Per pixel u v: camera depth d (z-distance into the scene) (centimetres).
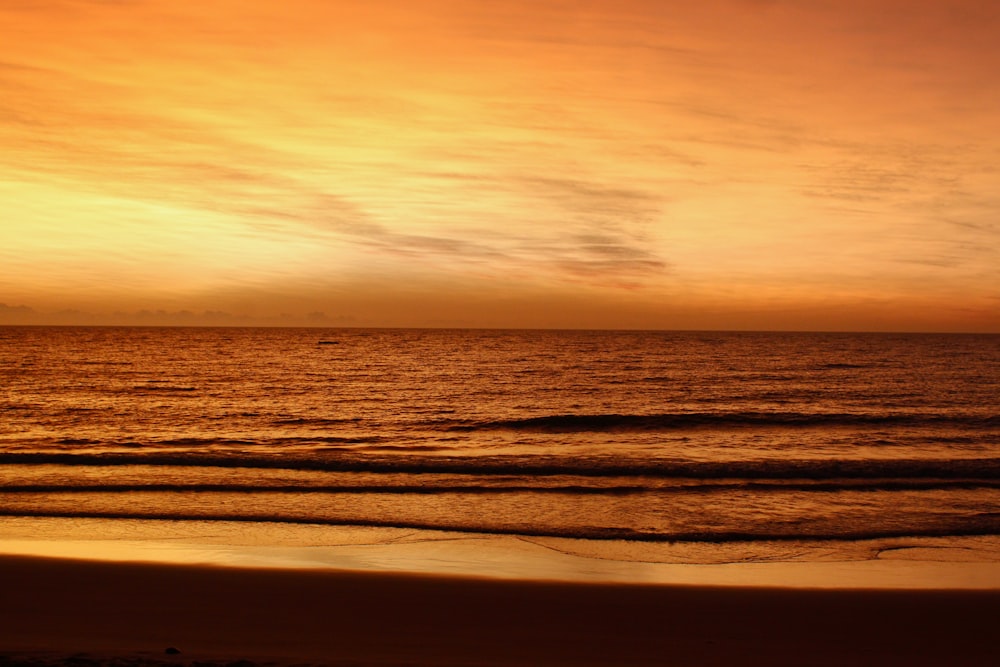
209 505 1355
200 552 1045
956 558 1069
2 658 609
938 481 1623
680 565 1023
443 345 12475
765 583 942
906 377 5462
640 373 5931
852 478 1670
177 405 3409
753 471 1728
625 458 1978
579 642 715
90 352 8794
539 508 1367
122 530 1165
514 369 6425
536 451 2188
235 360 7556
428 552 1073
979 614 809
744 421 2916
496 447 2269
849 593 880
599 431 2659
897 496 1485
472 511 1338
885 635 744
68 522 1211
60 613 768
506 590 882
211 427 2666
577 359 8112
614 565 1018
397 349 10719
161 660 609
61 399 3591
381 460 1877
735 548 1113
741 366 6844
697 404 3662
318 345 12088
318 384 4753
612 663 659
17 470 1697
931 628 765
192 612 780
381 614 789
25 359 7244
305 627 743
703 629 757
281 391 4250
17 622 739
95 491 1461
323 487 1530
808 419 2964
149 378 5059
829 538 1173
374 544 1112
